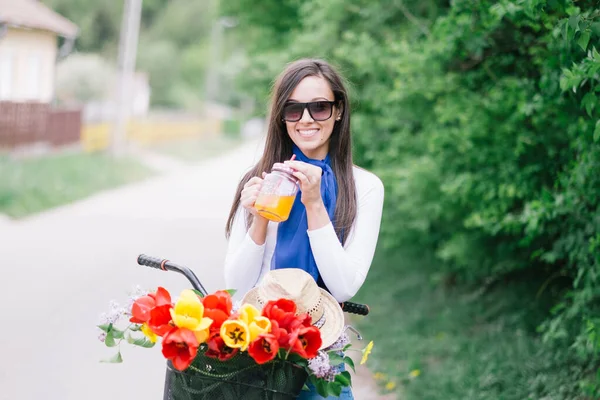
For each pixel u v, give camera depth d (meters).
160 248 12.45
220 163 35.47
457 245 7.41
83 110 31.33
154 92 68.12
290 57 10.80
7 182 17.11
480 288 8.03
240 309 2.50
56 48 31.47
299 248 2.98
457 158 6.74
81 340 7.22
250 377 2.59
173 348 2.49
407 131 7.84
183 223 15.42
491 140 6.39
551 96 5.06
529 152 6.09
